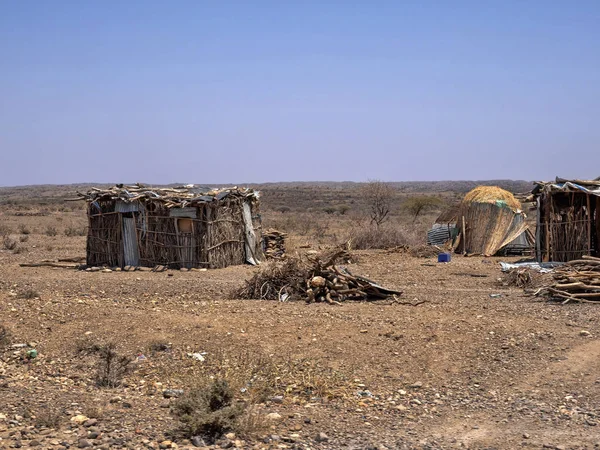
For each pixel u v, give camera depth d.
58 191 146.12
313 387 9.31
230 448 6.88
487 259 24.97
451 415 8.24
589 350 10.62
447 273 20.73
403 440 7.27
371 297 15.59
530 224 29.80
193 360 10.45
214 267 22.55
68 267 22.97
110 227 22.98
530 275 17.98
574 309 13.62
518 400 8.78
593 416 8.09
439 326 12.09
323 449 6.94
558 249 21.53
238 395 8.89
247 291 15.95
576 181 21.52
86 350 10.98
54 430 7.34
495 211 26.94
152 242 22.55
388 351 10.83
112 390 9.25
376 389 9.36
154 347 11.02
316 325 12.26
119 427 7.49
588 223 20.86
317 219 60.00
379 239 30.55
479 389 9.29
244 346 11.06
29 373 10.08
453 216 29.58
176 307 14.10
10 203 85.81
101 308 13.75
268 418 7.91
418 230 33.78
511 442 7.23
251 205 25.41
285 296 15.14
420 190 152.75
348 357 10.58
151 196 22.56
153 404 8.50
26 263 23.30
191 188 24.83
